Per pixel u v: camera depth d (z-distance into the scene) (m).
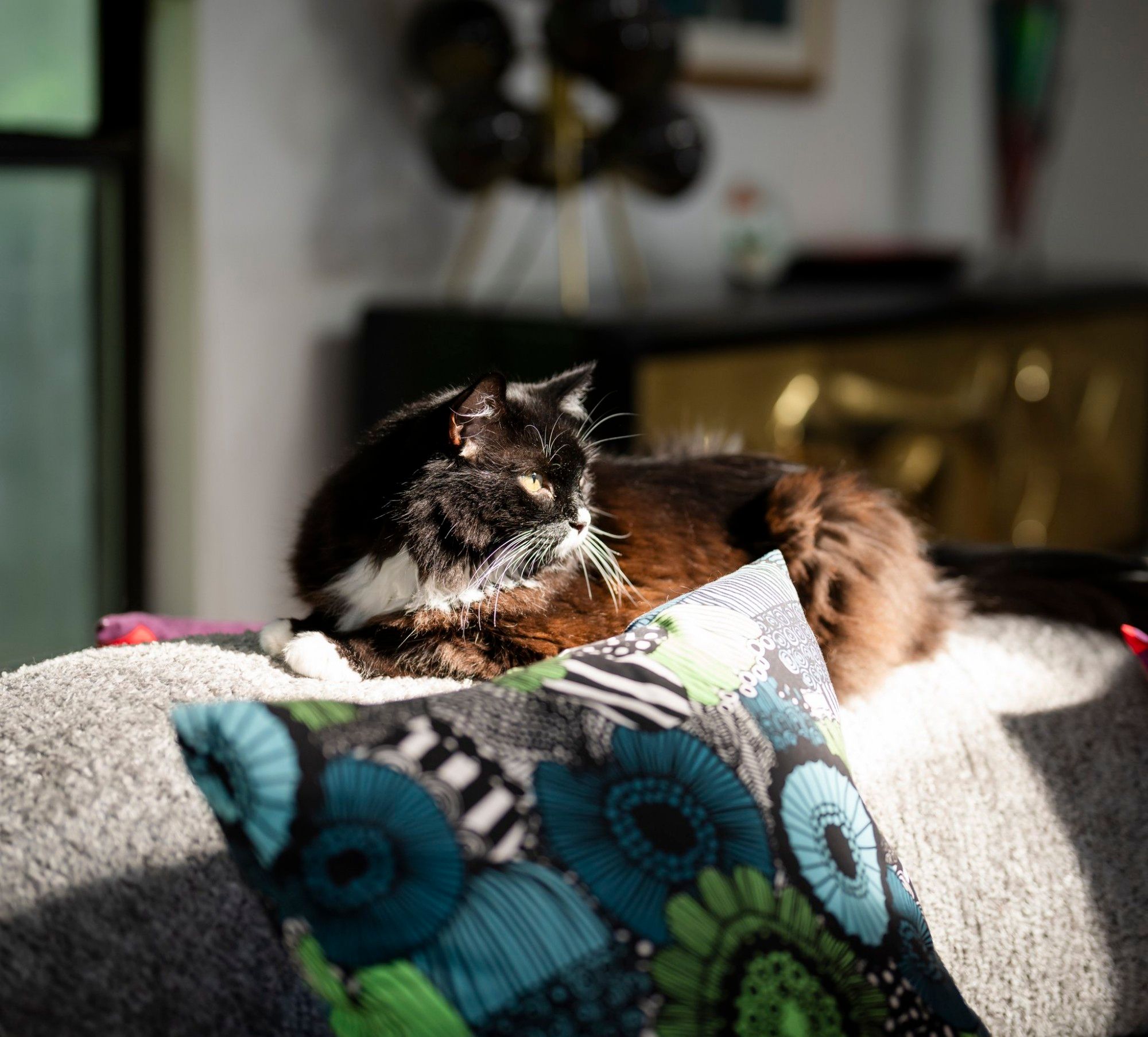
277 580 2.67
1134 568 1.33
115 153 2.38
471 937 0.63
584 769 0.70
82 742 0.82
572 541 1.14
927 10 3.66
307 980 0.66
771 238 2.96
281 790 0.63
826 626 1.13
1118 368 3.48
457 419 1.10
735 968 0.67
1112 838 1.02
